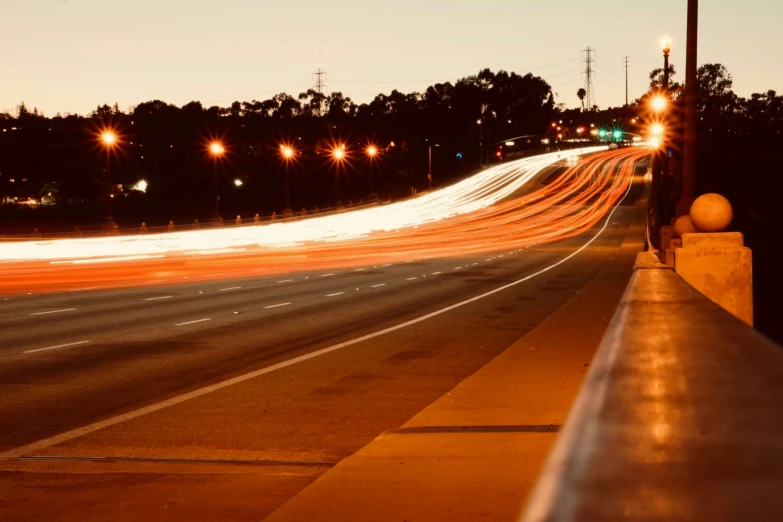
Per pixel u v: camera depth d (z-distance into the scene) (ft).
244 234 228.84
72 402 34.86
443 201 394.93
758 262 120.98
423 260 150.20
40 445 28.07
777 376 5.87
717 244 35.47
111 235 221.25
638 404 5.06
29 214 345.72
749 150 369.91
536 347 45.11
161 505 21.52
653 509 3.44
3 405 34.27
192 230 241.14
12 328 59.47
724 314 12.00
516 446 25.14
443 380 39.63
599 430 4.45
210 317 65.82
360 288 93.66
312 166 502.79
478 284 99.60
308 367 43.34
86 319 64.69
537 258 155.84
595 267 131.64
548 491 3.71
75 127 470.39
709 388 5.48
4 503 21.75
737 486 3.62
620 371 6.33
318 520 18.67
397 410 33.14
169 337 54.54
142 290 91.30
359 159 520.01
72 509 21.21
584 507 3.48
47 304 76.43
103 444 28.17
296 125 614.75
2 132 440.04
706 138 410.11
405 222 294.25
